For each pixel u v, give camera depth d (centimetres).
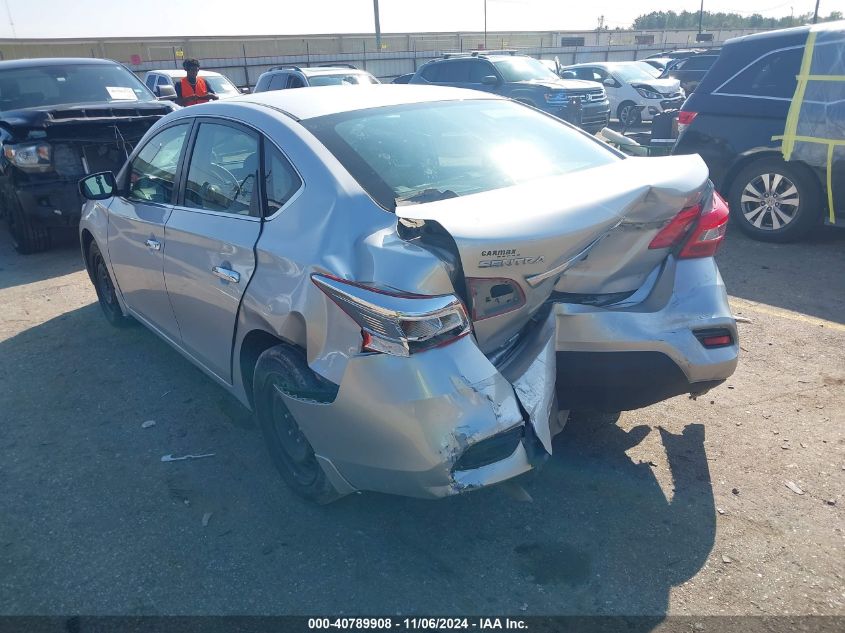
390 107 347
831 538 283
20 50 3372
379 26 3653
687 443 352
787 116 644
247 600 264
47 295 627
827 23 638
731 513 300
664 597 257
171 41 3700
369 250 255
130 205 427
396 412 239
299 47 4075
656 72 2003
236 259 311
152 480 342
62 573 282
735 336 300
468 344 245
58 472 353
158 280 393
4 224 921
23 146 698
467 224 244
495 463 249
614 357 283
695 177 285
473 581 269
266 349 309
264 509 317
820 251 653
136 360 479
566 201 261
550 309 282
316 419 266
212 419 398
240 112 346
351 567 279
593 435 362
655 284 295
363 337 243
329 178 286
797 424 365
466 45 4556
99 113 736
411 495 256
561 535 291
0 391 443
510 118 369
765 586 260
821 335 470
